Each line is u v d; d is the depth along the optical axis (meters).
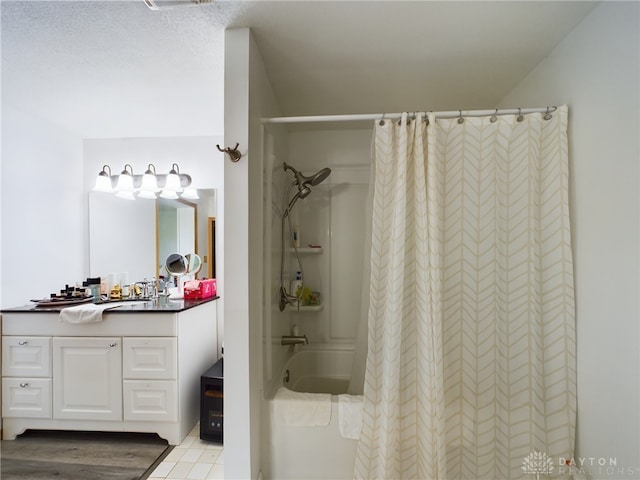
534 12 1.14
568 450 1.23
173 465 1.68
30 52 1.37
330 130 2.26
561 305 1.26
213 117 2.16
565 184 1.25
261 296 1.39
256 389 1.30
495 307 1.35
